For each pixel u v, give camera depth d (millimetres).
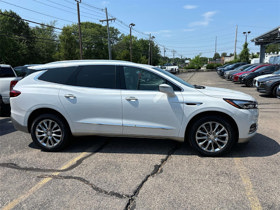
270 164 3350
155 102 3598
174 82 3670
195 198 2566
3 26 37250
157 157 3701
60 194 2688
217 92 3646
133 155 3799
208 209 2375
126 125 3701
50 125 3955
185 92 3623
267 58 30406
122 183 2910
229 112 3447
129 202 2512
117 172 3207
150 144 4305
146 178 3025
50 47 46281
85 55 55219
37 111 4000
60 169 3330
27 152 4008
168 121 3619
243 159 3537
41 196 2654
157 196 2615
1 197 2646
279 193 2631
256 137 4559
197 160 3549
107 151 3990
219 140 3604
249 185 2805
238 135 3537
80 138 4715
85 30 55531
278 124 5500
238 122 3477
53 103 3822
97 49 57312
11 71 7203
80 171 3254
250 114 3508
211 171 3180
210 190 2717
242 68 19359
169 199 2555
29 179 3053
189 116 3555
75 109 3787
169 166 3363
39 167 3404
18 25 41719
